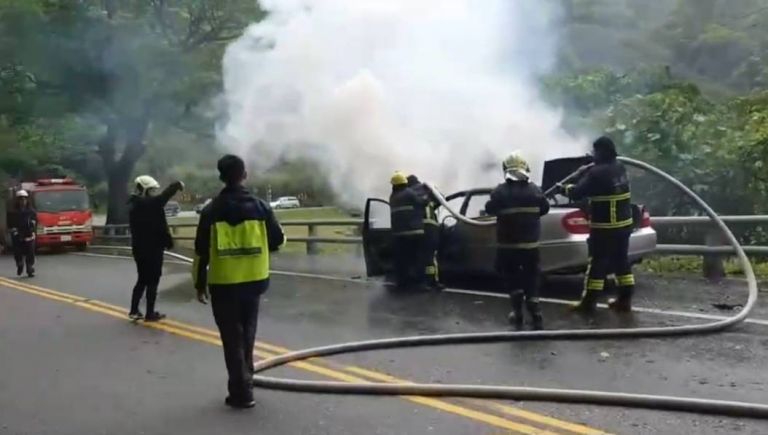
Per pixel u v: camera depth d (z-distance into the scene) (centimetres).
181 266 1711
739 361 666
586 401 563
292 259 1767
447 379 646
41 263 2036
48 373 733
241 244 591
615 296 997
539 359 698
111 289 1343
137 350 819
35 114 2775
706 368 647
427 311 967
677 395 579
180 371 721
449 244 1155
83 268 1806
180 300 1167
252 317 602
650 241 1038
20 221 1655
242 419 567
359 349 758
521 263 828
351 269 1501
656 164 1471
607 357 695
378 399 598
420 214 1130
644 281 1130
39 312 1112
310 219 2091
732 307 901
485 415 546
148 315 988
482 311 947
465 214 1153
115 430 557
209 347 820
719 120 1582
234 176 601
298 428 541
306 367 703
